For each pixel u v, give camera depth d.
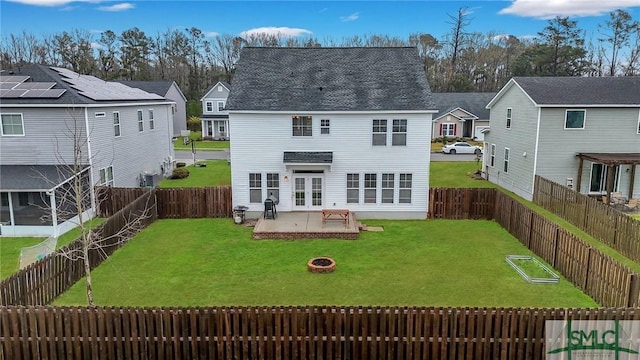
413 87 20.11
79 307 8.23
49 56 65.69
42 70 22.03
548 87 24.38
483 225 19.03
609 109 22.81
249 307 8.25
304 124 19.41
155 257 14.95
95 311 8.22
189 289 12.27
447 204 20.05
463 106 51.34
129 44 72.25
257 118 19.28
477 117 49.44
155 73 78.12
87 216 19.64
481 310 8.15
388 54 22.16
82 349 8.34
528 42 73.94
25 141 19.72
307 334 8.33
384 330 8.27
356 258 14.86
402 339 8.31
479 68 73.81
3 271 13.70
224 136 52.72
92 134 20.30
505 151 26.89
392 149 19.48
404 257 14.94
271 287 12.41
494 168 28.62
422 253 15.36
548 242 14.17
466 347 8.30
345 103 19.34
